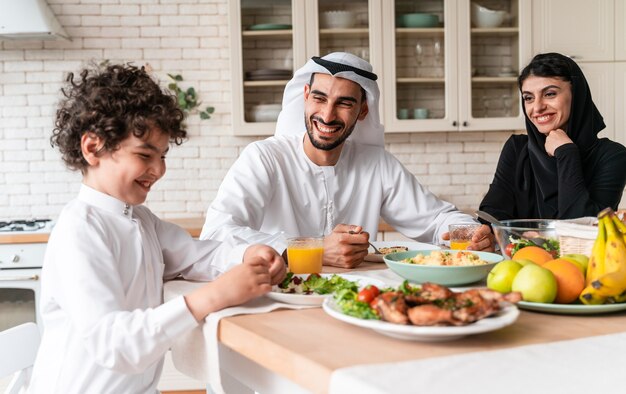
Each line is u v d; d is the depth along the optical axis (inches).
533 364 33.7
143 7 162.7
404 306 38.0
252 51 155.6
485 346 37.5
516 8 158.1
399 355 35.6
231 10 153.4
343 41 156.9
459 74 157.8
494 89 159.6
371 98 88.4
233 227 74.4
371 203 95.4
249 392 54.5
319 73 84.4
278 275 53.2
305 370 35.0
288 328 42.1
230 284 47.3
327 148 86.8
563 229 53.7
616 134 161.0
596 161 97.2
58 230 50.9
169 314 45.9
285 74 154.9
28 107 160.7
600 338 38.8
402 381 30.9
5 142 160.9
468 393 29.4
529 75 97.5
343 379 31.7
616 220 45.8
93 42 161.8
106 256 50.0
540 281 44.7
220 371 49.7
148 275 56.1
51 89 160.7
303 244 62.5
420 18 156.9
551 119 96.7
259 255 55.1
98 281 48.1
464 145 171.5
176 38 163.5
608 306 43.4
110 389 51.4
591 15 158.7
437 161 171.0
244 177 85.8
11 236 135.2
